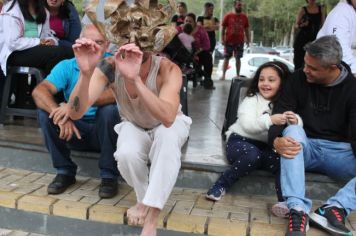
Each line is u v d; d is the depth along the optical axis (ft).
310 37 21.52
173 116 7.17
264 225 8.46
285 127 9.04
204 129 13.53
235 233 8.32
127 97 7.77
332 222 8.23
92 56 6.81
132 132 8.02
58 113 8.76
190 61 22.49
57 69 9.62
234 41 32.94
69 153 9.74
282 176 8.44
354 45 11.08
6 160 10.93
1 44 11.79
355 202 8.46
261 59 44.50
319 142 9.21
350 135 8.95
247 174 9.51
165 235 8.54
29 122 13.01
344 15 10.79
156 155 7.62
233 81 11.66
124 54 6.59
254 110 9.65
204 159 10.22
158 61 7.63
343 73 8.99
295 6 103.71
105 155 9.34
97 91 7.63
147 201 7.50
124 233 8.69
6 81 12.21
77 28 13.33
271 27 112.78
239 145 9.48
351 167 9.15
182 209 9.01
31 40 11.80
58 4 12.76
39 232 9.12
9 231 9.17
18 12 11.76
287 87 9.38
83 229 8.87
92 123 9.88
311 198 9.73
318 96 9.20
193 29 26.23
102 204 9.07
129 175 8.08
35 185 9.95
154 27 6.96
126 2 6.93
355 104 8.87
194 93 23.50
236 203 9.45
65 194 9.49
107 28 6.98
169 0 6.96
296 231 7.95
